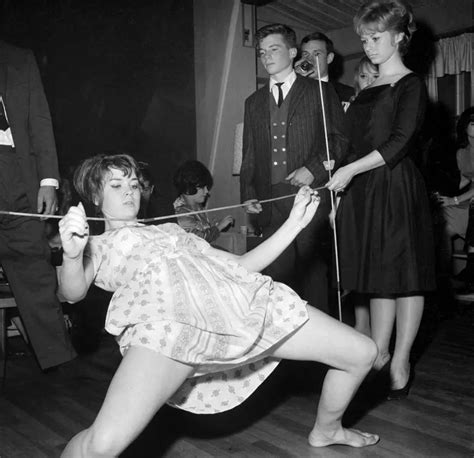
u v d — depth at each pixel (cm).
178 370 151
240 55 552
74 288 159
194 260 174
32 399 270
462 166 547
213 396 182
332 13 601
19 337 396
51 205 294
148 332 149
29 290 291
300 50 418
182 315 152
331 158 299
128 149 523
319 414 204
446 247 513
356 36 631
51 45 477
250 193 335
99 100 504
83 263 169
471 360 320
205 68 563
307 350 179
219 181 552
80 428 234
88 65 496
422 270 251
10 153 284
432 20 592
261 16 601
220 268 179
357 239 262
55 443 219
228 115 550
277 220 325
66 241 148
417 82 254
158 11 536
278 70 319
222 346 157
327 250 327
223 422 235
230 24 543
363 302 313
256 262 189
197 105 568
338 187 246
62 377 305
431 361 319
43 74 475
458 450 204
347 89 398
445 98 609
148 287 161
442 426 227
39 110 294
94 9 496
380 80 270
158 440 218
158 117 541
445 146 575
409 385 274
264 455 203
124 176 183
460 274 484
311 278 322
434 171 564
